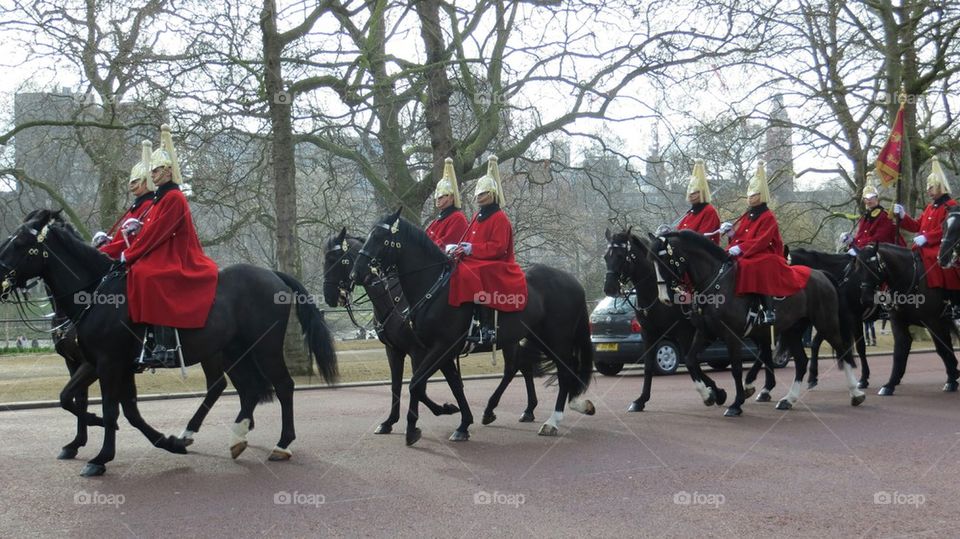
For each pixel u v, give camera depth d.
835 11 23.44
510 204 27.31
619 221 24.08
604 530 6.32
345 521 6.59
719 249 11.94
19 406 13.92
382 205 23.11
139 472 8.40
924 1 22.62
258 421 11.81
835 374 17.89
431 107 19.97
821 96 24.67
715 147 25.27
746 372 18.95
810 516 6.68
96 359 8.48
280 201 17.67
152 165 8.85
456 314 9.91
